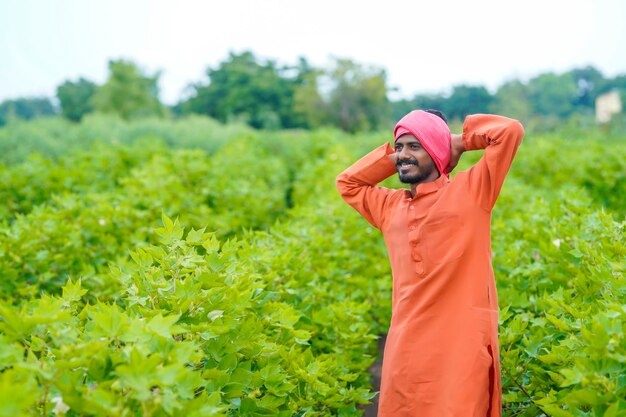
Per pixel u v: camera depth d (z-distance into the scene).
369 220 3.36
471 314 2.78
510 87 68.56
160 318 2.21
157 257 2.89
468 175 2.89
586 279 3.59
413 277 2.94
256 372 2.83
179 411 2.06
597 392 2.33
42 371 2.00
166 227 2.93
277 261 4.02
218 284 2.82
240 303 2.85
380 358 5.16
